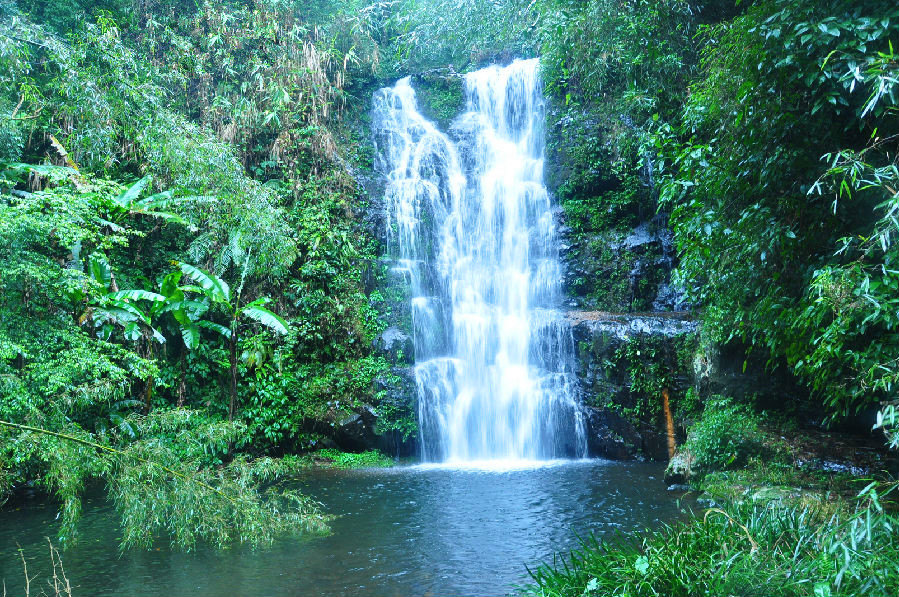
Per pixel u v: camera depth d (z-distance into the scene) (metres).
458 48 22.41
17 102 15.42
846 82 5.31
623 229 18.75
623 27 11.03
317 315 17.08
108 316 13.63
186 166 15.34
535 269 18.78
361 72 22.84
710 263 7.66
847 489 8.91
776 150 6.25
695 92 8.32
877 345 5.39
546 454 15.47
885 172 4.93
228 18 19.41
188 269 14.59
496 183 20.12
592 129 19.61
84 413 13.67
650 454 14.45
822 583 3.98
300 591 6.80
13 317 11.13
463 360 16.61
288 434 15.74
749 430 10.99
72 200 11.39
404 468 14.42
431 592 6.70
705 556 4.88
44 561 7.96
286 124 19.23
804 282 6.45
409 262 18.95
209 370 16.20
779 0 5.72
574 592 5.07
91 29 15.55
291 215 17.86
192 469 8.27
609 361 14.91
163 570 7.53
